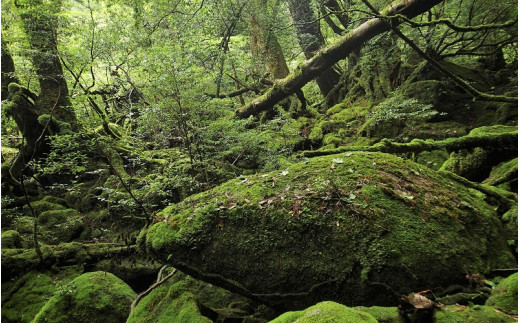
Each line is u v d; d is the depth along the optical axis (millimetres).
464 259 2797
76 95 6645
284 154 7410
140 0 9625
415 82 7934
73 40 8594
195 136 7172
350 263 2744
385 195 3168
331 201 3066
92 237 6328
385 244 2730
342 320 1604
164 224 3445
